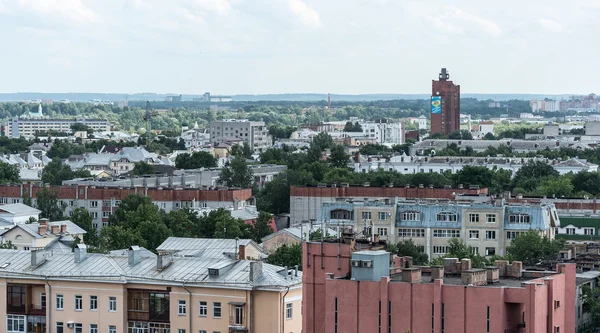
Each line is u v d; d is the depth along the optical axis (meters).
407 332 191.25
